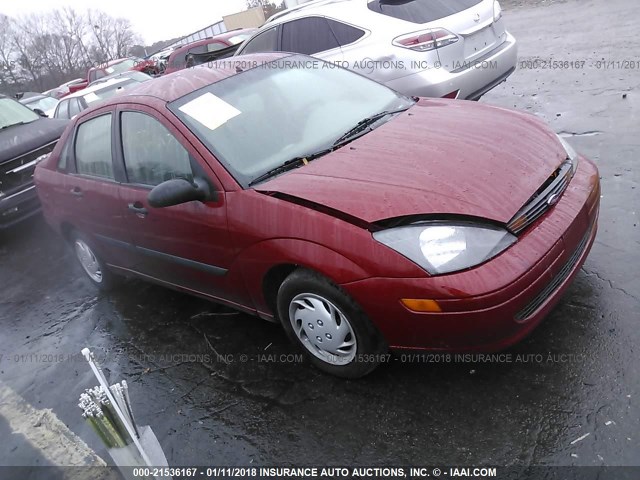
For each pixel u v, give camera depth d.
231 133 3.23
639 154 4.60
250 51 7.24
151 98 3.53
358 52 5.70
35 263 6.00
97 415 2.02
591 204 2.85
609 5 10.77
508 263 2.38
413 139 3.05
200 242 3.21
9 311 5.01
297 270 2.79
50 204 4.58
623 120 5.38
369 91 3.83
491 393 2.65
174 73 3.98
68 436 3.24
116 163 3.76
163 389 3.34
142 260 3.89
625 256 3.37
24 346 4.34
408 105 3.69
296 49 6.49
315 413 2.83
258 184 2.94
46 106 15.77
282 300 2.93
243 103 3.45
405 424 2.62
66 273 5.51
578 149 5.01
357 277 2.49
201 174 3.09
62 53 61.50
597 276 3.25
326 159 3.01
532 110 6.30
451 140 2.98
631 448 2.25
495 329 2.40
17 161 6.38
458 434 2.50
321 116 3.47
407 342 2.56
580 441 2.33
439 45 5.31
